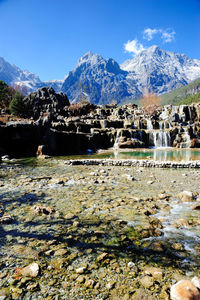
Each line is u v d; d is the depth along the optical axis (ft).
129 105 318.24
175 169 58.95
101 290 11.58
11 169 58.44
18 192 33.24
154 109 340.39
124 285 11.93
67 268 13.58
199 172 53.06
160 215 23.21
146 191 33.30
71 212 24.08
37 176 47.34
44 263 14.16
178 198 29.30
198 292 10.66
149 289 11.57
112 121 182.91
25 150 109.91
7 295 11.25
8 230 19.47
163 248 16.14
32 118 191.62
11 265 13.92
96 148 145.48
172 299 10.64
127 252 15.56
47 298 11.05
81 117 205.67
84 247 16.28
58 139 127.85
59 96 260.21
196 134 176.24
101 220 21.67
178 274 12.92
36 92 241.96
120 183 39.47
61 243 16.92
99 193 32.12
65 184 38.81
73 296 11.18
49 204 27.07
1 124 112.27
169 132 167.43
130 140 153.28
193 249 16.03
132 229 19.52
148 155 108.37
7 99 248.32
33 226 20.33
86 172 53.16
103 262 14.23
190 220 21.71
